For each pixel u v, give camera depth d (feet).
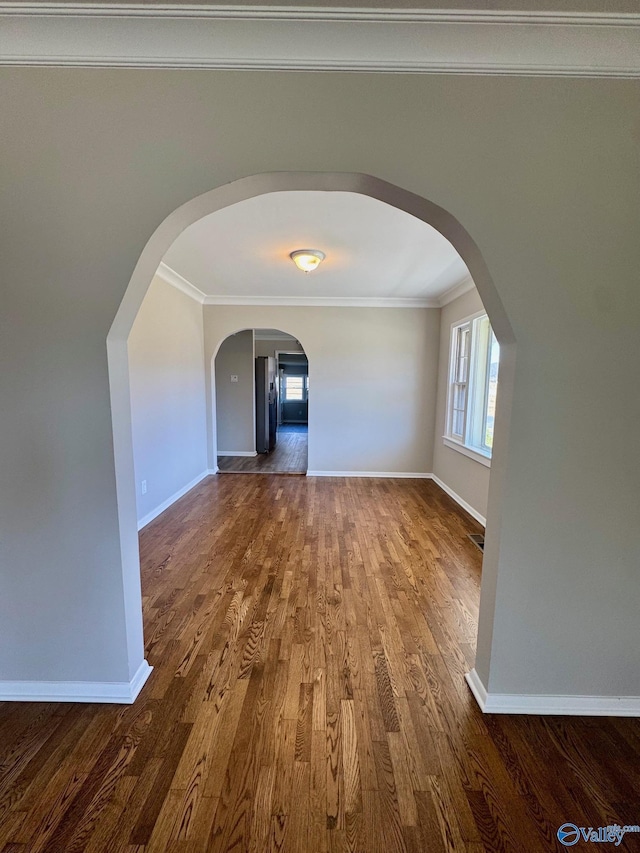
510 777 4.14
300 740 4.51
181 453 14.38
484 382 12.62
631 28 3.84
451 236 4.64
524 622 4.84
